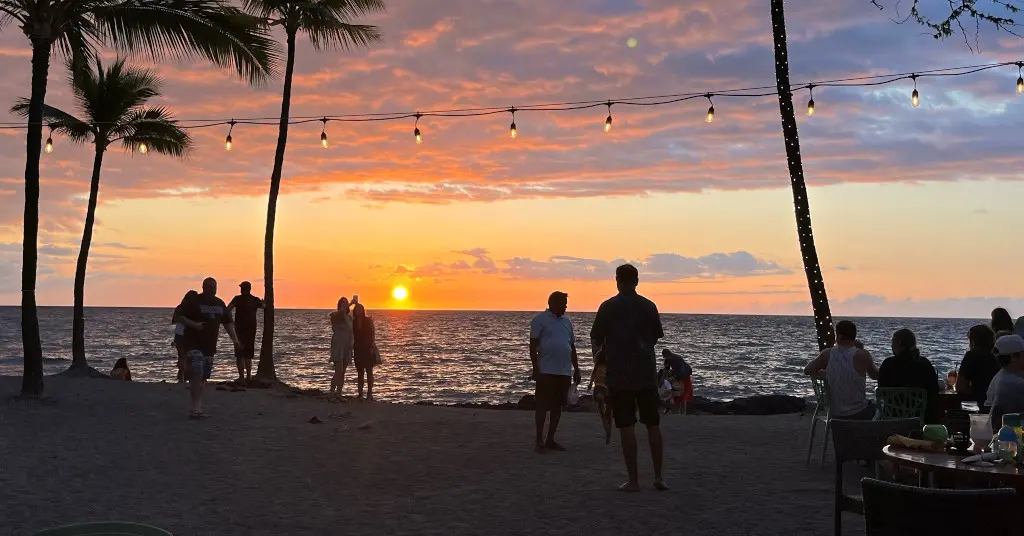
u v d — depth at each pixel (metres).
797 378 43.53
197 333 12.34
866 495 4.39
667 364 16.62
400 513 7.10
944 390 11.46
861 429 5.91
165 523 6.65
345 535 6.42
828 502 7.50
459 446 10.50
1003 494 4.06
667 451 10.32
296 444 10.41
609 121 14.48
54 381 16.58
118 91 20.70
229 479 8.36
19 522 6.56
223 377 34.22
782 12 14.91
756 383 40.28
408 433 11.47
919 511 4.17
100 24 13.60
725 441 11.14
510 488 8.08
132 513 6.94
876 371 8.89
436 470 8.94
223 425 11.74
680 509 7.24
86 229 21.03
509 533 6.51
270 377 18.41
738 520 6.86
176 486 7.99
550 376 10.23
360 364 15.76
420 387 35.34
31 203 13.15
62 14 13.16
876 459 5.94
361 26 18.33
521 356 61.12
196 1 13.73
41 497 7.39
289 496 7.67
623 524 6.76
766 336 106.56
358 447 10.29
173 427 11.39
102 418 11.92
